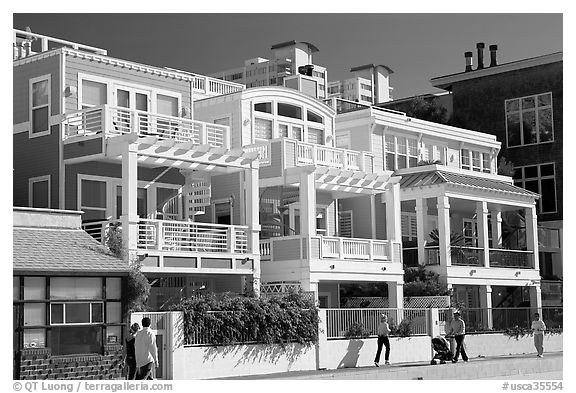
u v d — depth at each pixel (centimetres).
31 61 3181
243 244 3222
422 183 4081
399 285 3712
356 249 3569
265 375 2723
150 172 3222
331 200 3941
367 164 3962
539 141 5281
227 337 2692
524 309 4038
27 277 2311
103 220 2948
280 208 3628
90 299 2434
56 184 3050
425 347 3388
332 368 3025
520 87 5375
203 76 4009
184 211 3319
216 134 3331
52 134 3086
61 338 2356
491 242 4919
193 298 2697
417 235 4091
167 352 2541
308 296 3103
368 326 3206
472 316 3791
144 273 2895
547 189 5225
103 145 2933
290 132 3881
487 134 5056
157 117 3108
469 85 5575
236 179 3506
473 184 4200
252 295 2995
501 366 3189
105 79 3200
